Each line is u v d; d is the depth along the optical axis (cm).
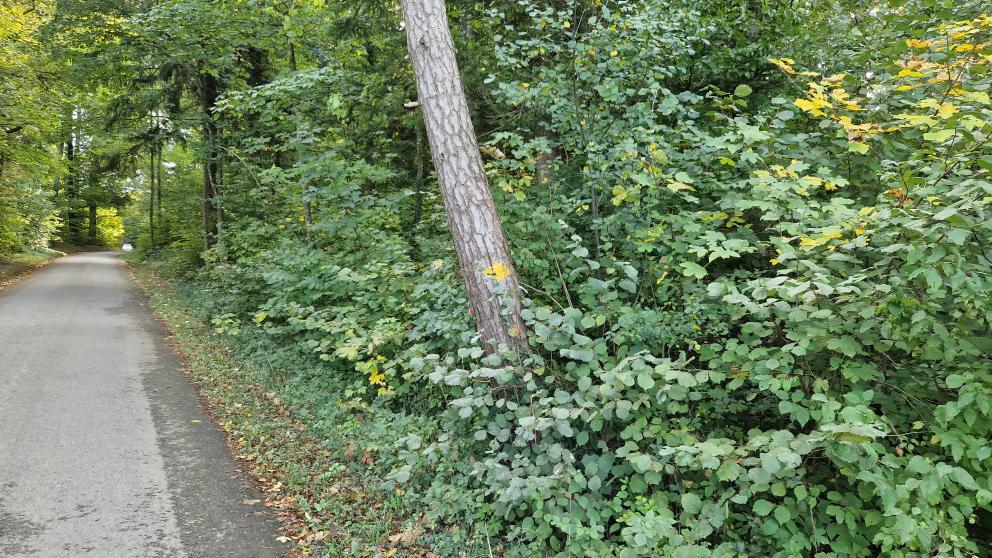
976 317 307
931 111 346
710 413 398
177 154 2130
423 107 467
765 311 310
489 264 436
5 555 332
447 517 403
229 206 1425
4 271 1830
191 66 1413
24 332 947
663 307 456
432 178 974
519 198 502
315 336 719
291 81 805
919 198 305
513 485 325
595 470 348
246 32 1208
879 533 273
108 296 1484
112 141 1705
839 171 438
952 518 271
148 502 411
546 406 360
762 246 415
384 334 525
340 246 819
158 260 2441
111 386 675
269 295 925
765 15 691
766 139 397
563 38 539
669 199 496
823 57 570
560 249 502
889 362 343
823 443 272
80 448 491
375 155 923
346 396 570
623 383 323
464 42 781
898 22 473
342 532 386
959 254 260
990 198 237
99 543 354
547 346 371
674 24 505
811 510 302
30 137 1733
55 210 2706
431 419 503
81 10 1336
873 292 290
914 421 327
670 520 308
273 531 387
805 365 345
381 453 467
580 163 580
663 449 296
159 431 548
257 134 1310
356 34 1050
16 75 1496
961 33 345
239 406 625
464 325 458
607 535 362
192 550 356
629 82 504
